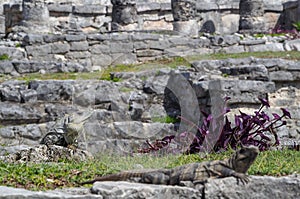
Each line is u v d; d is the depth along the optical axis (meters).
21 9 30.67
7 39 25.80
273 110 19.28
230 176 10.45
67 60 24.78
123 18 28.50
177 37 20.97
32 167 12.24
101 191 10.09
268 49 25.55
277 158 13.08
